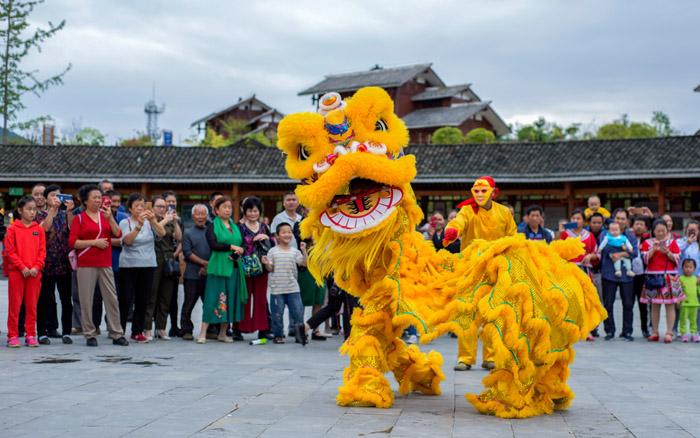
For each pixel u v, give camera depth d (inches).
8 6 1545.3
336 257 243.0
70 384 272.4
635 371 323.6
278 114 2674.7
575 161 1216.8
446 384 285.9
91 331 389.1
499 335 218.8
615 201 1245.7
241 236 420.8
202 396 250.8
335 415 223.8
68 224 418.3
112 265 428.8
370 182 243.4
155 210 425.7
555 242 244.2
